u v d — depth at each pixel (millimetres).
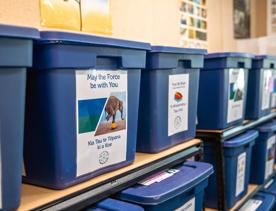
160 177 1206
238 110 1802
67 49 819
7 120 695
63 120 836
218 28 2568
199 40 2262
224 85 1624
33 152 892
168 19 1913
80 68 857
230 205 1734
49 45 794
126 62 996
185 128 1387
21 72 715
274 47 2953
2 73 675
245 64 1808
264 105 2174
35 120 867
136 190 1072
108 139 973
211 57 1616
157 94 1204
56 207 823
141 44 1053
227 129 1714
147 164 1142
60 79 818
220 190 1665
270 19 3354
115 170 1021
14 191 725
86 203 903
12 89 698
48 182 876
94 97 907
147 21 1737
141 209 972
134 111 1069
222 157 1648
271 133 2242
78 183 903
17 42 690
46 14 1201
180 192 1119
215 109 1645
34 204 779
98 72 913
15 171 723
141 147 1257
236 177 1769
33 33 715
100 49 904
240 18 3004
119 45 953
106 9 1452
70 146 861
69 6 1273
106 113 952
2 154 691
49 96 823
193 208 1258
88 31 1356
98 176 961
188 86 1366
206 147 1685
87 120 896
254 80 2051
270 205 2113
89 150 915
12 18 1106
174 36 1972
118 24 1537
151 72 1184
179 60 1293
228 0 2740
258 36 3445
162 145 1258
